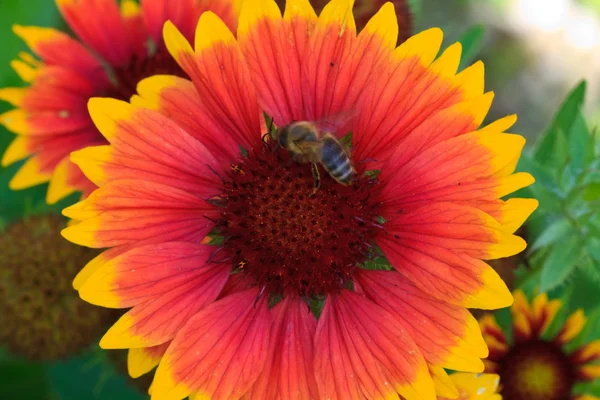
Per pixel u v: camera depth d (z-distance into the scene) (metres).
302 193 0.15
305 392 0.15
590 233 0.18
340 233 0.15
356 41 0.15
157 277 0.14
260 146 0.16
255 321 0.15
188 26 0.18
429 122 0.15
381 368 0.14
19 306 0.18
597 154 0.18
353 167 0.15
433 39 0.15
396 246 0.15
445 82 0.15
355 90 0.15
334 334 0.15
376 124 0.15
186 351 0.14
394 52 0.15
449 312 0.14
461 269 0.14
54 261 0.18
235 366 0.15
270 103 0.15
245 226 0.15
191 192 0.15
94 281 0.14
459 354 0.14
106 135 0.14
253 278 0.15
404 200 0.15
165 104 0.15
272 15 0.15
